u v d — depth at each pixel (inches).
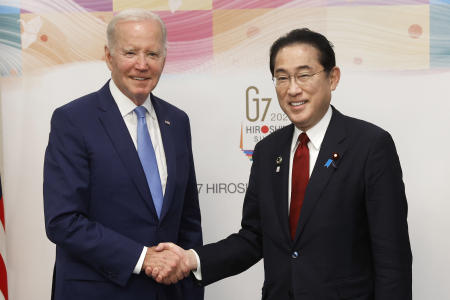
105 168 76.0
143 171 77.4
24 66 110.4
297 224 68.9
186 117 88.9
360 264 68.5
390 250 65.7
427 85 104.8
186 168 84.4
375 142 67.5
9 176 111.4
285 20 106.8
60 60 109.8
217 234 110.3
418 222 106.0
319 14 106.0
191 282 86.5
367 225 69.6
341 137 69.6
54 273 80.9
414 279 106.4
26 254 111.9
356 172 67.4
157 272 74.7
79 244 73.4
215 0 107.5
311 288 66.9
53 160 77.1
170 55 108.7
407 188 106.0
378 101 105.9
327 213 67.4
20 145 111.2
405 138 105.7
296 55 68.3
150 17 78.0
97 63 109.5
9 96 111.0
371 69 105.7
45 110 110.5
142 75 76.6
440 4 103.6
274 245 71.9
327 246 67.3
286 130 77.0
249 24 107.4
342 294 66.6
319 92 69.1
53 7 109.2
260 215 77.0
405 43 104.8
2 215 109.0
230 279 110.6
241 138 109.0
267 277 72.9
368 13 105.1
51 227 74.6
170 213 80.3
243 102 108.6
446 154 104.9
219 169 109.7
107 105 79.4
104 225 76.7
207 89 108.9
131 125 80.5
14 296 112.0
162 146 82.4
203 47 108.3
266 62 107.7
